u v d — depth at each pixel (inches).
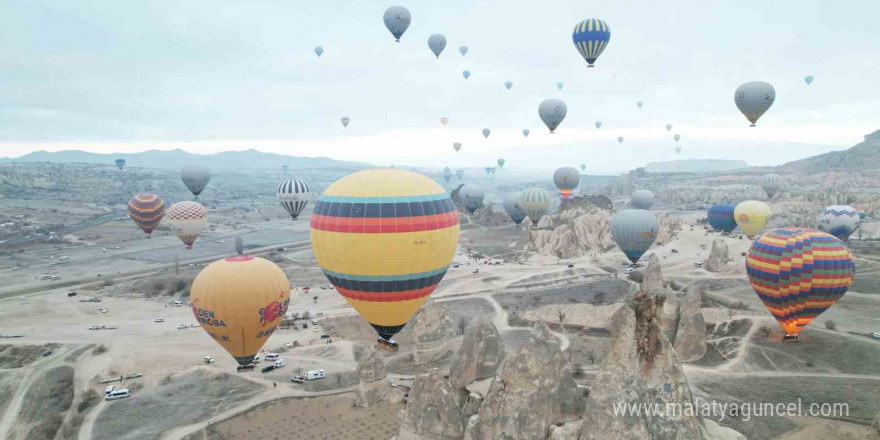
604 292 3870.6
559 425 1407.5
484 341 1973.4
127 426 2153.1
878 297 3211.1
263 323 2342.5
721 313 2881.4
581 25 3388.3
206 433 2062.0
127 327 3513.8
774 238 2447.1
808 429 1738.4
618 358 1261.1
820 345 2417.6
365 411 2181.3
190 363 2812.5
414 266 1855.3
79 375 2716.5
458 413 1592.0
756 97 3464.6
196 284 2322.8
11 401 2461.9
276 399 2314.2
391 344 2057.1
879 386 2015.3
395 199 1825.8
